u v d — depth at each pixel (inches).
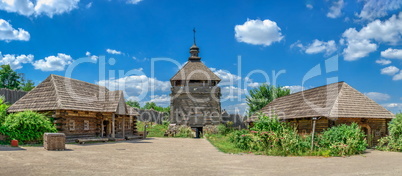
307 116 914.1
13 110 914.1
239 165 485.1
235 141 847.7
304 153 650.8
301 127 990.4
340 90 928.3
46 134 639.8
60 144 650.2
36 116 791.7
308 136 748.6
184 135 1477.6
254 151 695.7
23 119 756.6
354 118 896.9
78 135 942.4
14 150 599.5
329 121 863.7
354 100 914.1
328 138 716.0
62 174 370.9
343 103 888.9
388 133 924.6
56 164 445.4
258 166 477.1
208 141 1134.4
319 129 891.4
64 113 880.3
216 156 611.2
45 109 877.8
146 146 840.3
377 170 451.5
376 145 904.3
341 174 412.2
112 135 1051.3
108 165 456.4
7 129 725.9
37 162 457.1
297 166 482.3
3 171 376.2
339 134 706.2
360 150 703.7
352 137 694.5
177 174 393.4
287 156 626.2
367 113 884.6
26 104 927.0
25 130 755.4
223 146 835.4
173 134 1486.2
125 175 378.3
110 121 1128.8
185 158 570.3
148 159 543.2
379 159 599.5
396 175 409.4
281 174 406.3
